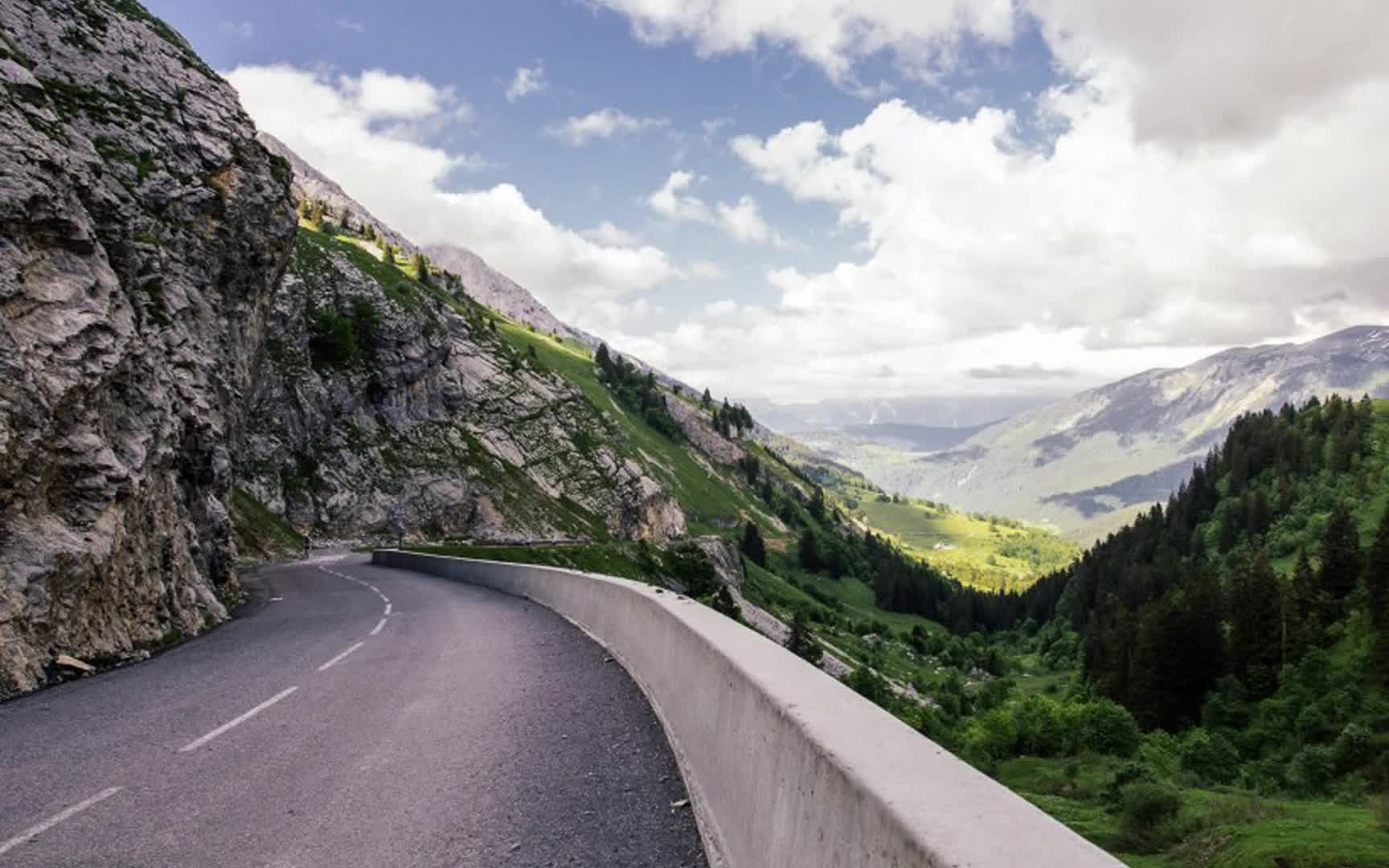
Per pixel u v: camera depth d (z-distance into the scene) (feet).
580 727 30.71
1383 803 116.16
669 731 28.48
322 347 349.20
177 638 64.44
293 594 110.52
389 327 389.19
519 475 446.19
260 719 32.32
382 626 68.03
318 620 76.07
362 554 256.32
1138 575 587.27
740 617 402.72
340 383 349.20
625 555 405.59
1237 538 628.69
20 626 44.55
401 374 388.98
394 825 20.16
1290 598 354.13
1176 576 594.24
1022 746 242.17
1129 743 226.99
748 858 15.11
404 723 31.53
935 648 559.38
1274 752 260.83
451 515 361.92
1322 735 256.73
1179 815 122.62
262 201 132.87
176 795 22.54
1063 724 236.02
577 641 55.62
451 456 393.50
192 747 27.94
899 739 11.79
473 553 281.33
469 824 20.20
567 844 18.83
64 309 60.23
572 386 588.91
